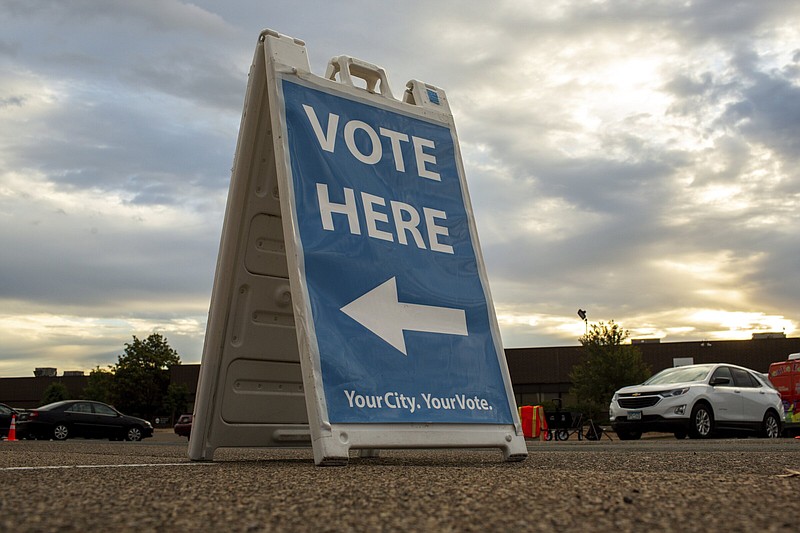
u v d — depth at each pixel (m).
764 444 9.49
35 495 2.82
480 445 4.68
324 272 4.43
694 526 2.21
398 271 4.78
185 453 7.07
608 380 32.44
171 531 2.14
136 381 47.53
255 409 5.35
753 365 42.66
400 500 2.71
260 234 5.21
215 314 5.12
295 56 4.95
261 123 5.04
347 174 4.81
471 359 4.90
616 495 2.81
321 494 2.86
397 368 4.50
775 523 2.24
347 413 4.17
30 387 64.00
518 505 2.59
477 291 5.17
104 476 3.62
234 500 2.71
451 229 5.23
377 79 5.53
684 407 13.57
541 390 45.88
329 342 4.26
